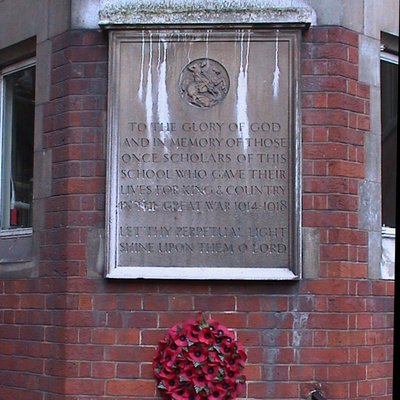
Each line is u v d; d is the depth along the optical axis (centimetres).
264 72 541
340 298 531
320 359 527
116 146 540
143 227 536
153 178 539
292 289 530
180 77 544
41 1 586
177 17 541
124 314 532
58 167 555
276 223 533
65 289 540
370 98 560
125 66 545
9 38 612
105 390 529
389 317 554
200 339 524
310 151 539
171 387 524
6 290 580
